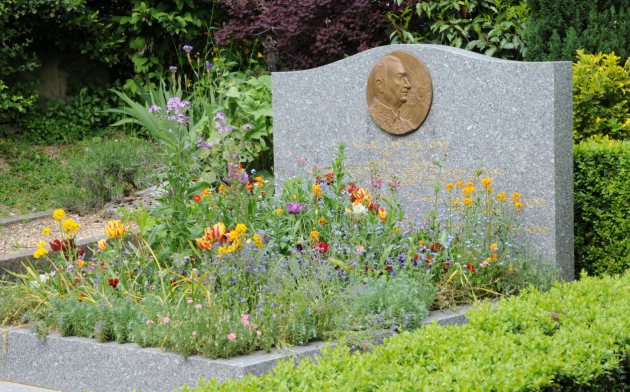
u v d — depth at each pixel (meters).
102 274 5.54
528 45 8.46
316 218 6.13
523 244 6.45
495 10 9.63
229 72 11.61
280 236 5.96
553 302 4.22
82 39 12.09
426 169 7.16
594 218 6.80
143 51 12.54
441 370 3.52
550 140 6.31
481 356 3.57
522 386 3.26
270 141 9.20
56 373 5.23
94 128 12.23
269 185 8.05
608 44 7.93
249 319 4.84
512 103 6.52
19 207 9.36
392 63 7.29
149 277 5.76
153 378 4.73
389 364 3.52
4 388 5.23
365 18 9.89
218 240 5.33
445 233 6.07
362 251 5.59
